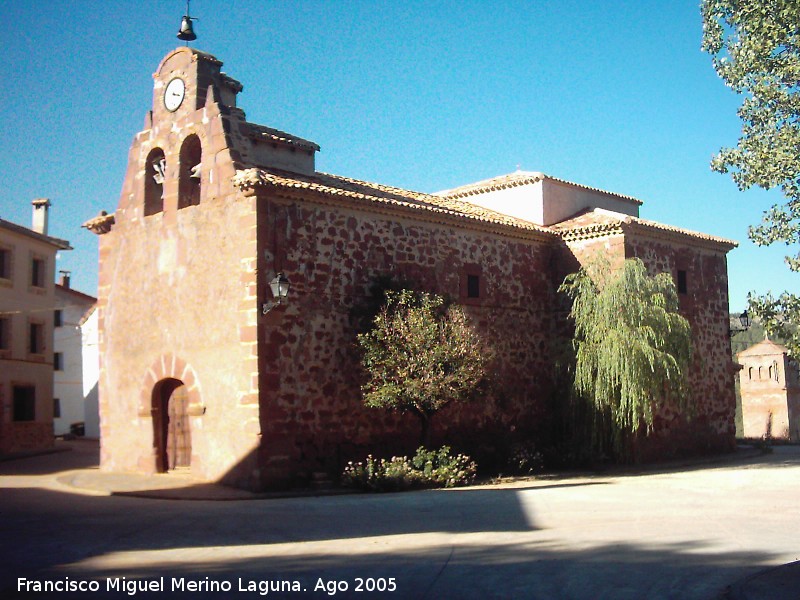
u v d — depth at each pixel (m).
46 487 18.64
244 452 17.28
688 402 23.05
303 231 18.41
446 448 19.06
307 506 14.42
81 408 45.19
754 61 18.19
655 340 21.36
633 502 14.30
